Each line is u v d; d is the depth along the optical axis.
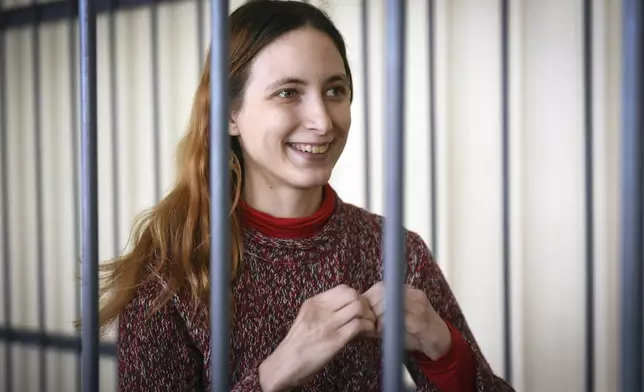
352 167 2.24
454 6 2.08
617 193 1.90
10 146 2.75
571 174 1.96
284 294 1.13
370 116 2.19
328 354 0.96
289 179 1.08
